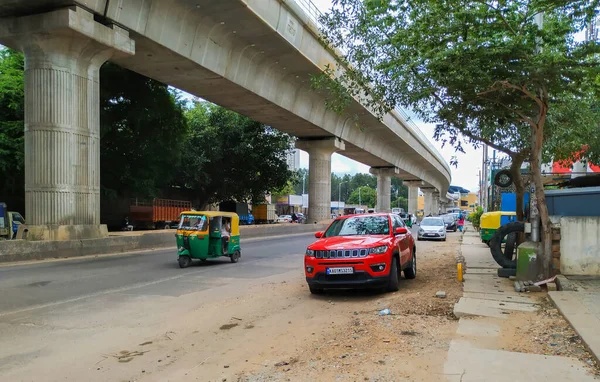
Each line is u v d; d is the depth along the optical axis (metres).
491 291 8.59
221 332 6.52
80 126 16.20
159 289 9.99
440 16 10.40
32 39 15.20
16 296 8.92
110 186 29.86
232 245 14.94
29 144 15.52
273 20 20.50
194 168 38.50
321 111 33.44
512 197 22.42
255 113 29.73
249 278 11.68
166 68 20.77
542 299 7.71
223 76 21.94
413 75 11.46
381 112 12.83
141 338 6.21
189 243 13.60
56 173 15.45
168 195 42.56
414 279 11.27
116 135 27.95
